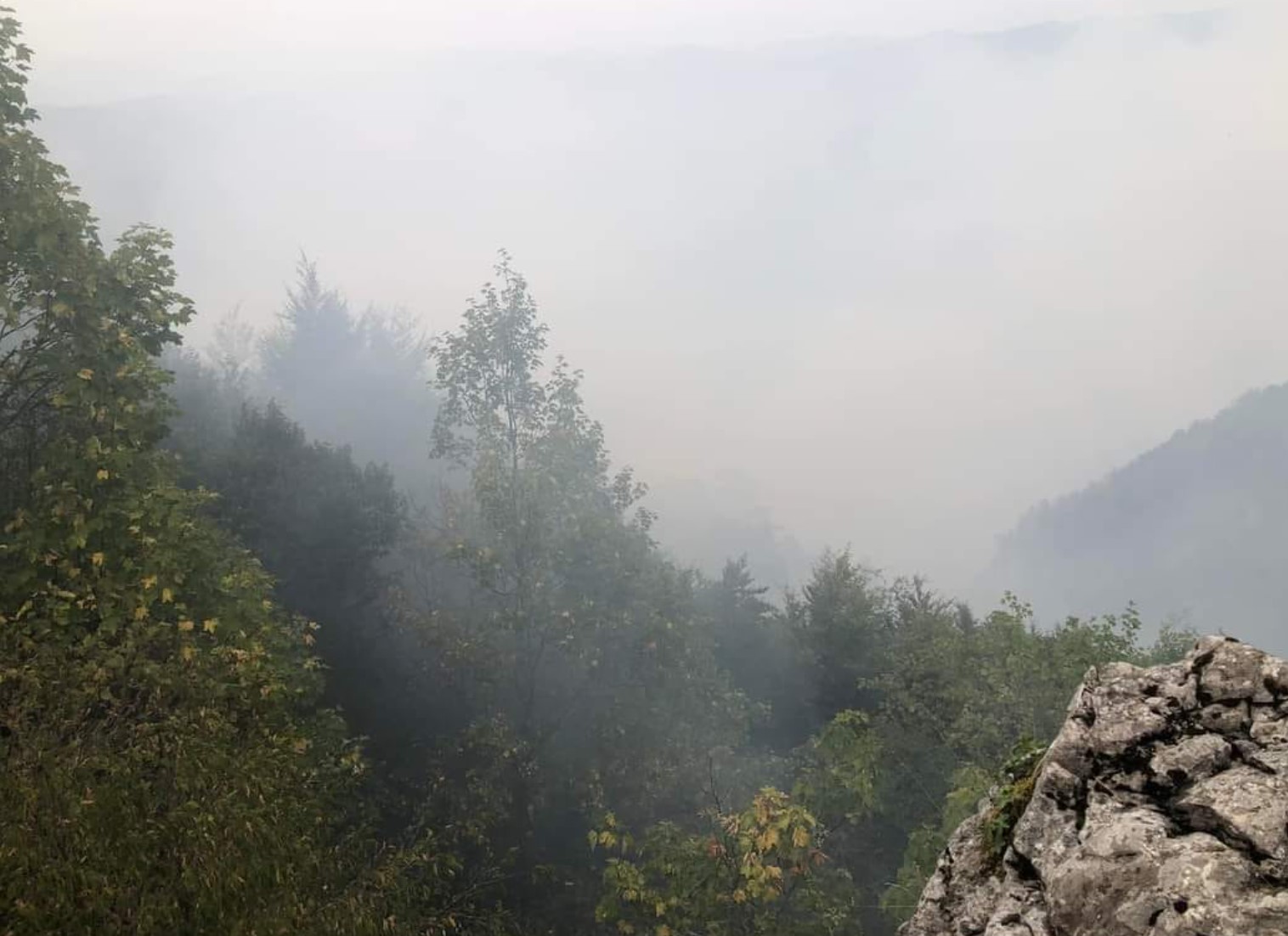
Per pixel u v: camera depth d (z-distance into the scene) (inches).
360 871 405.1
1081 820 137.9
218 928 253.1
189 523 462.0
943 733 941.2
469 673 857.5
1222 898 107.6
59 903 223.9
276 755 346.3
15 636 351.6
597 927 727.1
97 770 284.4
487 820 746.8
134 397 498.6
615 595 830.5
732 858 453.7
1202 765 130.8
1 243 474.3
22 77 502.9
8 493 488.4
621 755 813.9
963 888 155.8
